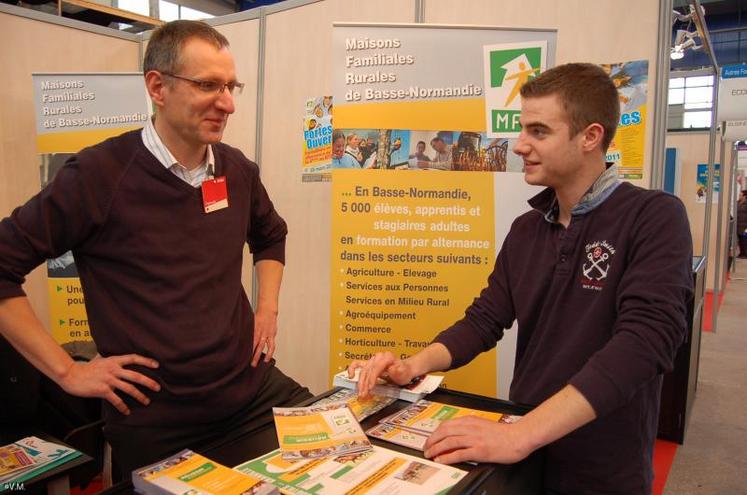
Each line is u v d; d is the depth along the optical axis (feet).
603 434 3.44
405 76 6.18
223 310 4.04
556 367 3.59
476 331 4.13
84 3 10.92
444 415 3.24
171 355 3.76
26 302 3.64
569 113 3.39
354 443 2.79
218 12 25.89
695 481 8.18
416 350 6.42
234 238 4.21
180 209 3.89
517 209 6.08
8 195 10.10
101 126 9.11
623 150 6.49
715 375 13.30
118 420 3.83
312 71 9.02
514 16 7.14
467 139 6.13
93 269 3.86
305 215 9.39
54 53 10.37
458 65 6.08
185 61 3.58
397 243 6.34
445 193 6.21
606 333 3.46
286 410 3.26
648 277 3.14
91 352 8.23
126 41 11.34
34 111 10.27
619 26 6.52
